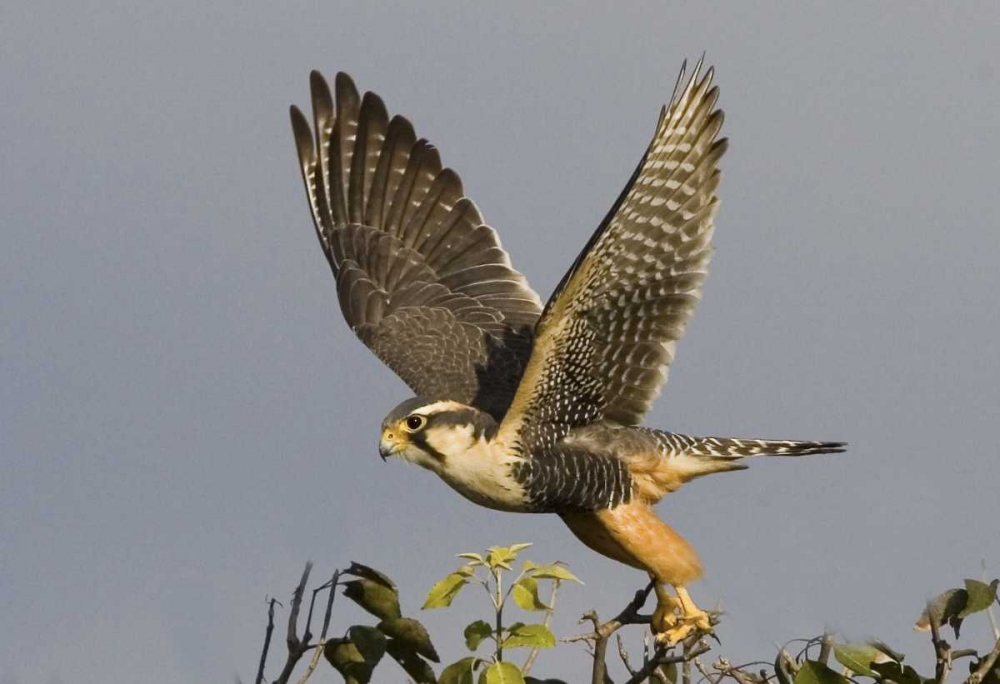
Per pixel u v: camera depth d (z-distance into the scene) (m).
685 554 11.49
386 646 9.23
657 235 11.05
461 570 8.69
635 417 11.84
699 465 12.04
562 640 9.17
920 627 9.11
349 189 14.74
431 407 11.65
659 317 11.39
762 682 8.82
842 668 9.44
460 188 14.55
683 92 10.52
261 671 8.60
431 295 14.22
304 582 8.81
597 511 11.80
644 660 9.49
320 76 14.69
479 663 8.76
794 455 12.09
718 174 10.91
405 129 14.67
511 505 11.80
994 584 8.92
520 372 13.33
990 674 8.71
